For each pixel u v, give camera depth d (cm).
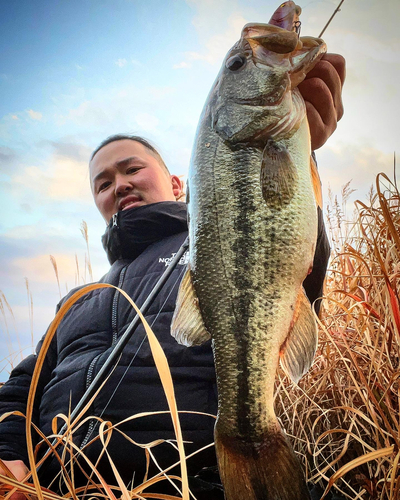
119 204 71
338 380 45
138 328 48
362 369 44
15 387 55
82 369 48
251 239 33
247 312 32
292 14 37
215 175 34
